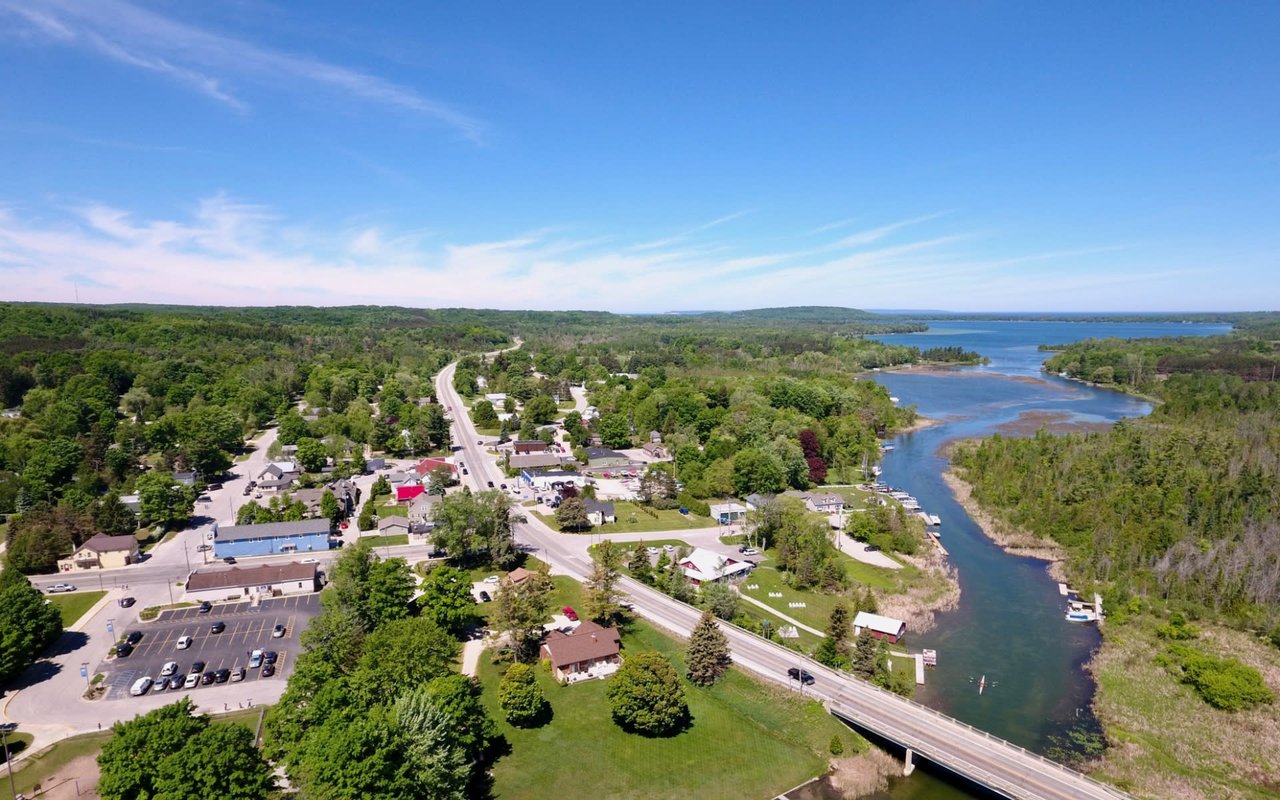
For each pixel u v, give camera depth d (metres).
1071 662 101.25
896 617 114.19
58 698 83.06
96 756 72.44
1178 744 81.94
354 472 195.25
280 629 101.00
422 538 144.38
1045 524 153.38
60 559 125.06
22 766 70.44
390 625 82.69
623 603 112.19
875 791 73.94
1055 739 82.94
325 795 54.47
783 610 115.44
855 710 83.19
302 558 132.38
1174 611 112.75
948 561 141.00
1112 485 162.38
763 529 143.62
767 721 83.06
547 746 76.25
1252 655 100.94
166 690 85.44
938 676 96.69
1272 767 77.69
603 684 88.75
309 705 68.12
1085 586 124.38
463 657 94.50
